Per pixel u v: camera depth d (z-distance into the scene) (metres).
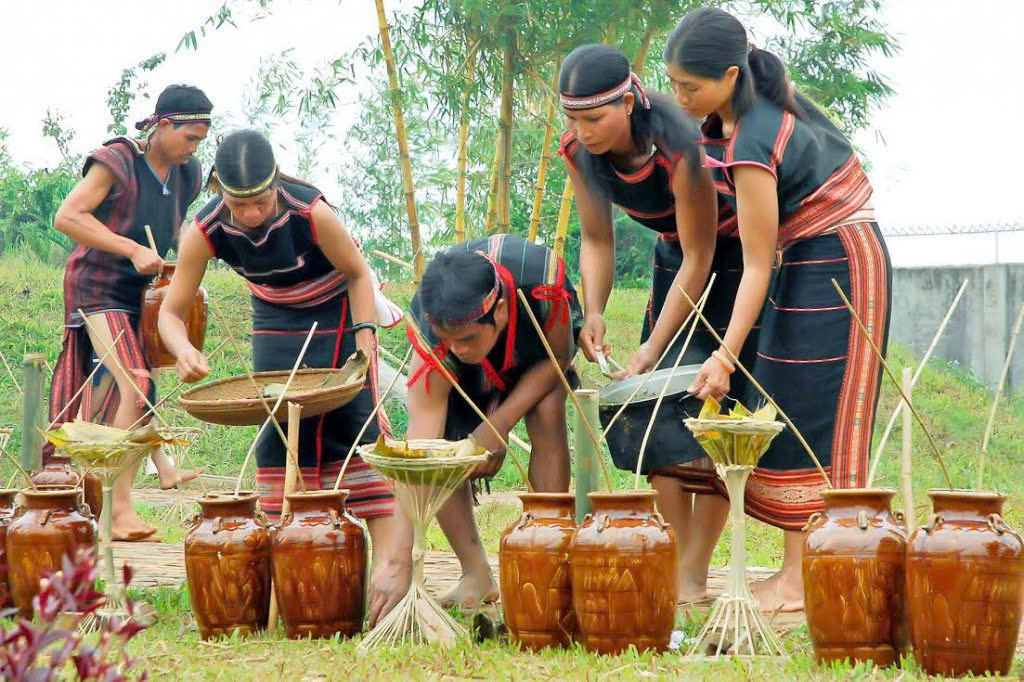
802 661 3.56
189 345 4.98
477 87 10.08
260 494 4.70
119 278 6.84
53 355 13.32
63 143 18.48
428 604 3.95
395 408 11.27
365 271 5.21
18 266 15.69
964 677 3.34
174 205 7.08
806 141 4.37
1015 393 15.18
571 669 3.47
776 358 4.47
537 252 4.41
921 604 3.40
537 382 4.49
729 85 4.36
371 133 12.61
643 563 3.64
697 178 4.59
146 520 8.44
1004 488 11.64
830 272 4.40
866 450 4.43
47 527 4.29
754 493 4.57
